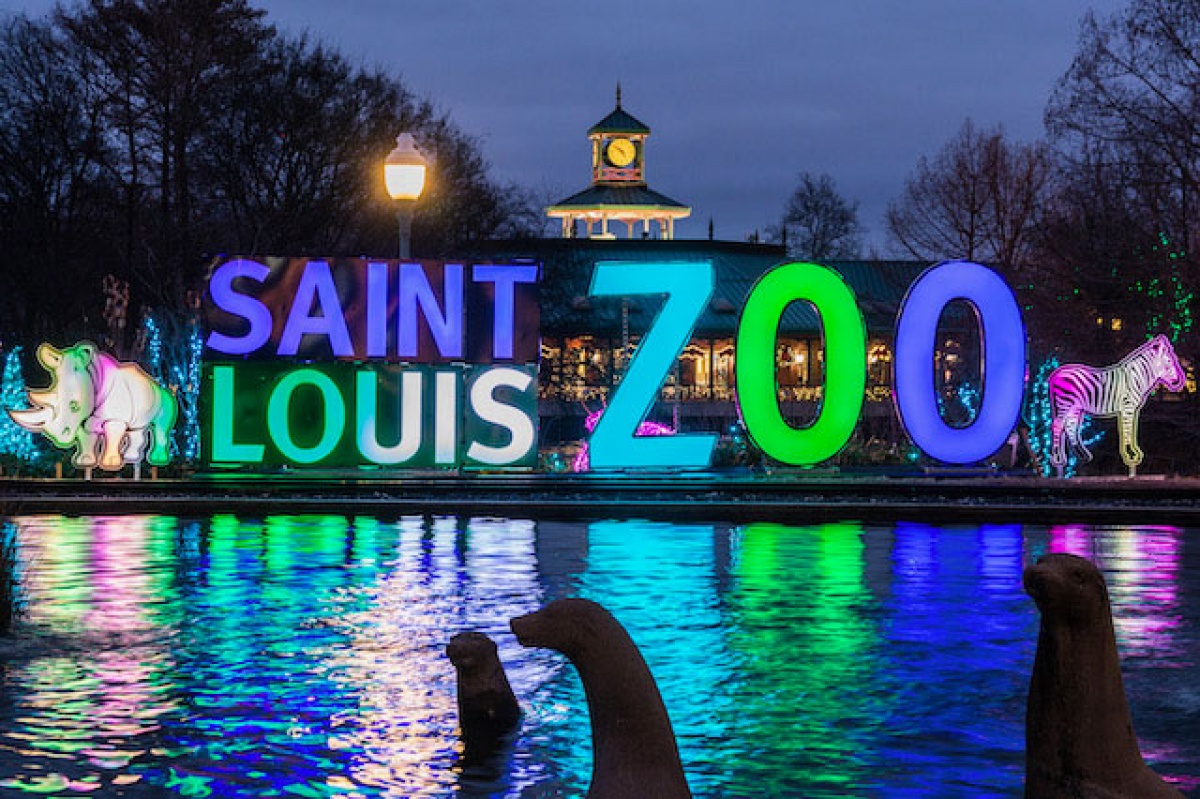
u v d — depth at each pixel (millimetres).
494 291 29281
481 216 52344
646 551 18781
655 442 29234
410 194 29141
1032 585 5066
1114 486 27875
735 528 22078
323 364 29016
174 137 48312
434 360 29188
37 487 27250
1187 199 41438
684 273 29062
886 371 70000
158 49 48438
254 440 28922
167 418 29203
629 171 78438
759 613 13578
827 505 23203
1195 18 40031
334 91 50312
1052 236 43781
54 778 7867
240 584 15469
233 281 28938
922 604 14156
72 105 53250
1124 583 15844
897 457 39688
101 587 15234
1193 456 39969
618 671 5016
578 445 46688
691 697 9953
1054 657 5109
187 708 9570
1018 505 23359
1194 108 40438
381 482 28641
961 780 7902
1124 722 5105
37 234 54875
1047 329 43438
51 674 10688
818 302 28766
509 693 9305
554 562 17500
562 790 7668
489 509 23766
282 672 10781
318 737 8812
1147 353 32781
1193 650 11828
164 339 41250
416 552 18562
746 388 28891
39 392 28891
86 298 56594
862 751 8547
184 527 22000
